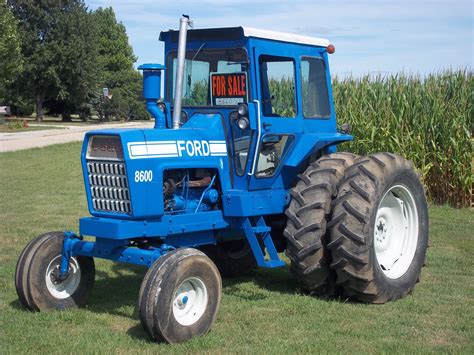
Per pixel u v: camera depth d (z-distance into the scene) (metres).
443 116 12.30
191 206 5.96
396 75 13.29
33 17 48.75
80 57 49.53
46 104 53.97
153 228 5.54
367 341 5.18
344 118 13.15
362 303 6.29
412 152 12.43
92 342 5.05
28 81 49.06
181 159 5.73
